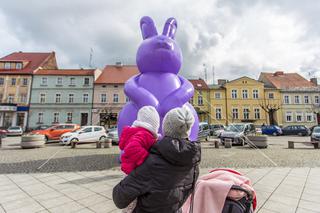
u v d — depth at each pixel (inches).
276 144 559.5
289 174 224.5
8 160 318.0
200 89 1346.0
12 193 166.1
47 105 1214.9
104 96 1253.1
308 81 1424.7
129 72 1364.4
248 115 1307.8
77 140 551.8
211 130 895.7
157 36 225.0
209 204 62.7
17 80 1224.2
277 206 137.9
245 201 65.0
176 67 224.2
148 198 55.2
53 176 220.1
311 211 130.2
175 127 62.3
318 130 574.9
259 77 1592.0
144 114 69.4
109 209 134.7
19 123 1182.9
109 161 308.2
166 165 55.5
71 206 139.6
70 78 1255.5
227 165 273.9
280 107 1295.5
